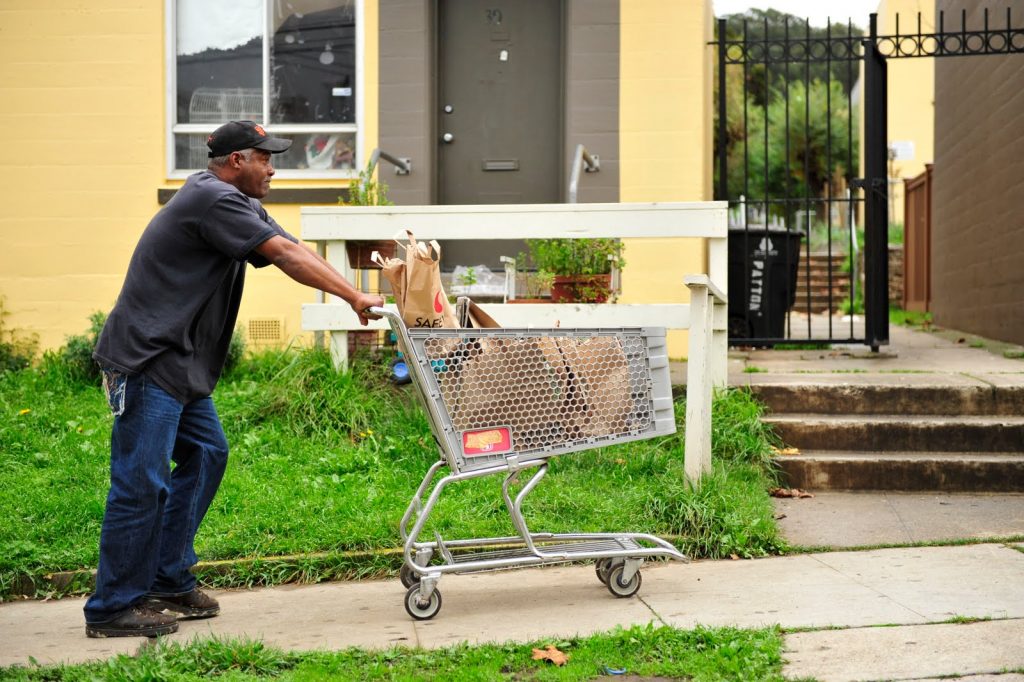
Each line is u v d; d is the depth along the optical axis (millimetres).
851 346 9789
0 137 9258
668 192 9070
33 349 9250
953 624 3980
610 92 9078
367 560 5105
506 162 9492
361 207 6969
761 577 4801
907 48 22859
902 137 23078
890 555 5109
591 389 4473
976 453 6715
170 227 4270
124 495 4199
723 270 6867
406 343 4250
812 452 6781
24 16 9219
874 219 8797
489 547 5078
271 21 9312
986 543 5293
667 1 9023
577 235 6906
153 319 4234
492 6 9461
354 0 9219
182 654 3852
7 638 4293
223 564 5035
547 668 3699
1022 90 9523
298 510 5492
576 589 4742
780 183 22312
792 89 24141
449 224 6969
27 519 5457
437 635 4129
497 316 6914
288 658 3857
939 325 13359
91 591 4980
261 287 9211
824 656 3688
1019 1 9672
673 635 3902
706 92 9820
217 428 4578
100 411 7262
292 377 6953
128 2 9203
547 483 5840
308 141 9328
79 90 9242
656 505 5422
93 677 3656
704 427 5859
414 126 9172
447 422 4336
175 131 9312
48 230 9273
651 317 6855
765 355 9125
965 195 11789
